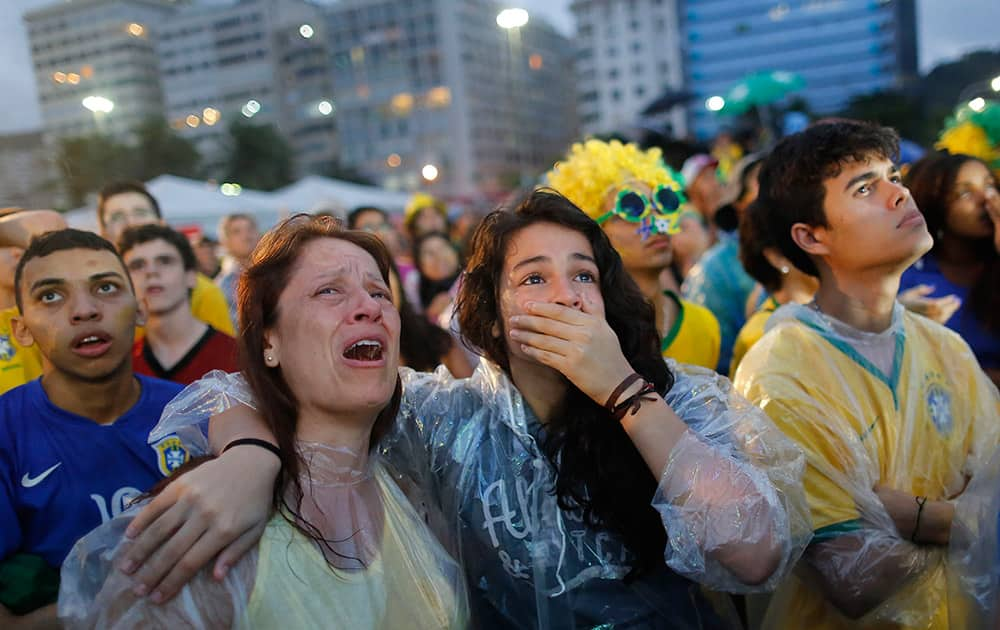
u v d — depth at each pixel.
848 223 1.75
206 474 1.19
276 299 1.33
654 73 100.94
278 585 1.20
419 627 1.30
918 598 1.61
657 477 1.35
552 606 1.45
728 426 1.48
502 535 1.50
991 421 1.84
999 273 2.62
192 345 2.97
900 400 1.75
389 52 87.25
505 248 1.54
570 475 1.50
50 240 1.72
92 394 1.73
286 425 1.30
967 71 35.56
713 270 3.53
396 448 1.57
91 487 1.70
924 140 25.89
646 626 1.50
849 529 1.59
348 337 1.29
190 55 73.81
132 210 4.03
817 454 1.64
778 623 1.80
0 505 1.61
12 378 2.25
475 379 1.66
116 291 1.75
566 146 113.38
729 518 1.30
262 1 84.38
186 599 1.14
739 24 103.44
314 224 1.42
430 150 87.50
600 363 1.40
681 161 5.76
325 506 1.31
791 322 1.86
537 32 110.06
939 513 1.60
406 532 1.39
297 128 88.44
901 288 2.91
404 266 6.32
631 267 2.52
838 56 102.88
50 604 1.59
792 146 1.88
